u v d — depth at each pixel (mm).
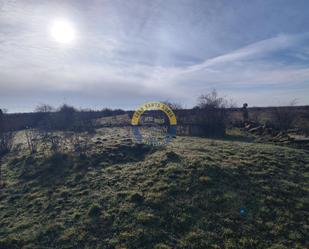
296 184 8711
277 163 10594
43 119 28641
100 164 11438
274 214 7031
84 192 8891
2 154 15109
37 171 11336
